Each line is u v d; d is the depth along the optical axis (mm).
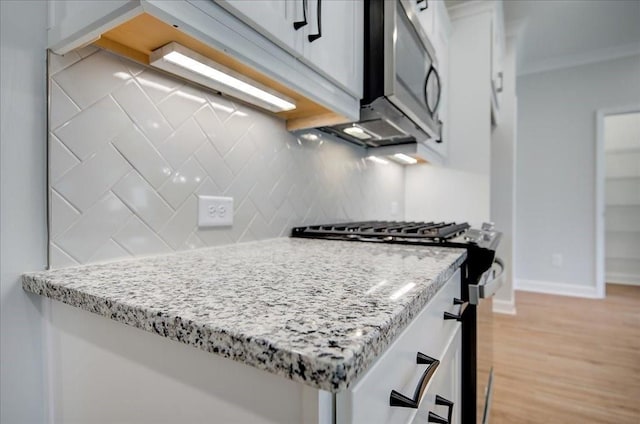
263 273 628
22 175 603
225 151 997
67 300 516
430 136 1672
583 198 3604
